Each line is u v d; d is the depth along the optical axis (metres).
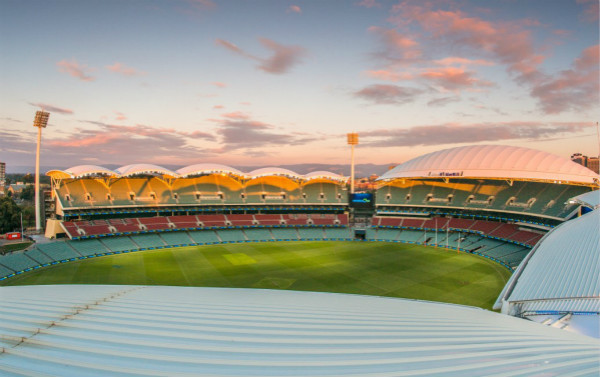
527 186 82.12
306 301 19.09
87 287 22.70
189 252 70.25
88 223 75.94
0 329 10.39
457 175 79.62
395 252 71.25
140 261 62.56
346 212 100.19
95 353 8.52
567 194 73.75
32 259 58.94
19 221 82.44
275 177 103.62
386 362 8.83
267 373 7.69
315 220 94.75
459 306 25.72
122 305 14.64
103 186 84.69
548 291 26.75
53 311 12.98
